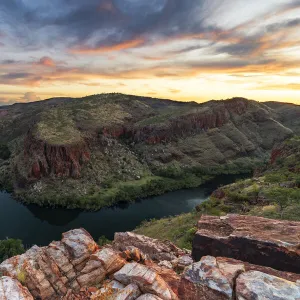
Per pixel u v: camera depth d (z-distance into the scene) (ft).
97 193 447.42
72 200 416.46
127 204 419.74
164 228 167.43
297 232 43.91
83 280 38.19
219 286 31.48
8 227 335.88
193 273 34.22
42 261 40.83
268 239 41.93
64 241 45.34
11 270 38.75
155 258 60.29
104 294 34.88
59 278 38.42
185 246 107.14
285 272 34.65
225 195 186.09
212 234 48.19
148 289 34.27
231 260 37.78
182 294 32.63
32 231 326.24
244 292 29.81
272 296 28.78
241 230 46.60
